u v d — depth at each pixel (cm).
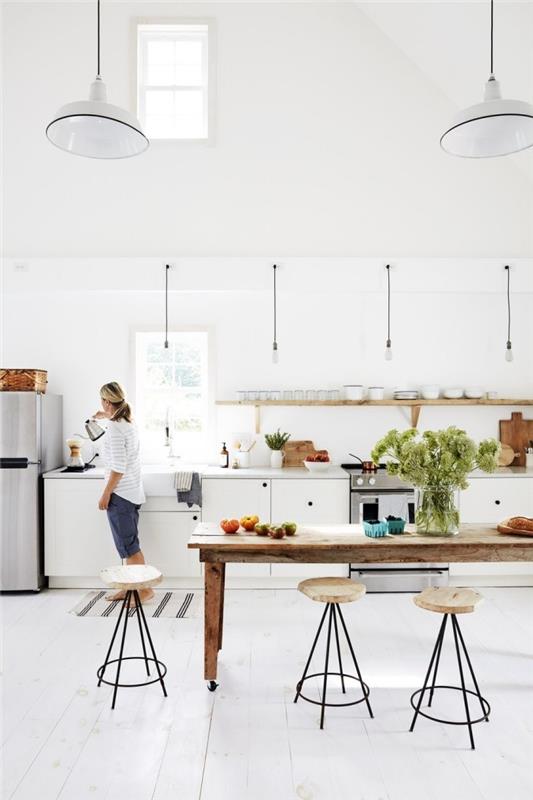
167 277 552
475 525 363
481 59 478
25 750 279
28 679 349
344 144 564
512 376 589
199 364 590
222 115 562
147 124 580
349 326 586
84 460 575
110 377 583
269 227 560
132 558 473
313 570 518
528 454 575
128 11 559
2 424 505
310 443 581
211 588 329
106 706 318
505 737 291
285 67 563
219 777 259
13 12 556
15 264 552
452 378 588
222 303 584
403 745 284
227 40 562
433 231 564
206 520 516
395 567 515
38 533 511
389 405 560
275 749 280
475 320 588
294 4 565
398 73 564
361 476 513
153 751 278
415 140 564
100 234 557
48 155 557
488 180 566
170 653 385
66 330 582
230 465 579
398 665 370
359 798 246
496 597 499
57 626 432
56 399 561
